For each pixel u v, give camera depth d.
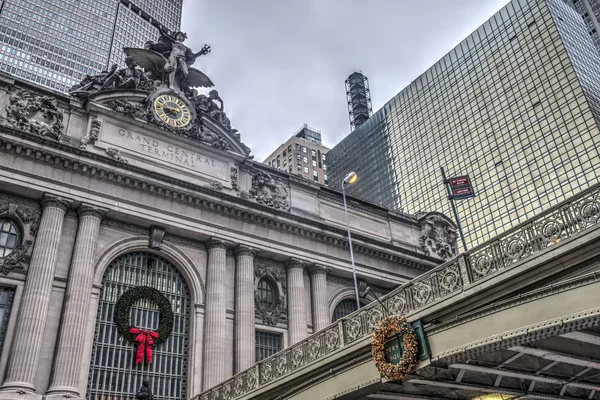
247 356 37.47
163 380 35.06
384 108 136.38
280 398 22.92
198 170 41.81
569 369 21.38
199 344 36.66
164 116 41.91
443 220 58.75
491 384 21.27
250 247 41.59
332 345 21.62
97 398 32.03
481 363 18.80
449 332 17.25
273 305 42.59
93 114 38.56
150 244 37.88
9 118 34.91
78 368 30.59
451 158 113.38
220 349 36.38
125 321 34.84
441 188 112.44
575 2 147.50
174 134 41.50
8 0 121.00
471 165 108.81
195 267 39.19
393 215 54.69
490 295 16.64
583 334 17.11
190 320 37.81
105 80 40.69
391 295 20.06
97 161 36.34
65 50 125.25
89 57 128.62
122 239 36.88
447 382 19.83
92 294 33.91
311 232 45.59
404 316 18.59
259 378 24.89
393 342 18.52
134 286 36.69
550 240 15.55
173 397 35.00
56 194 34.34
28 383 28.62
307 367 21.92
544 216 15.93
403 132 127.50
